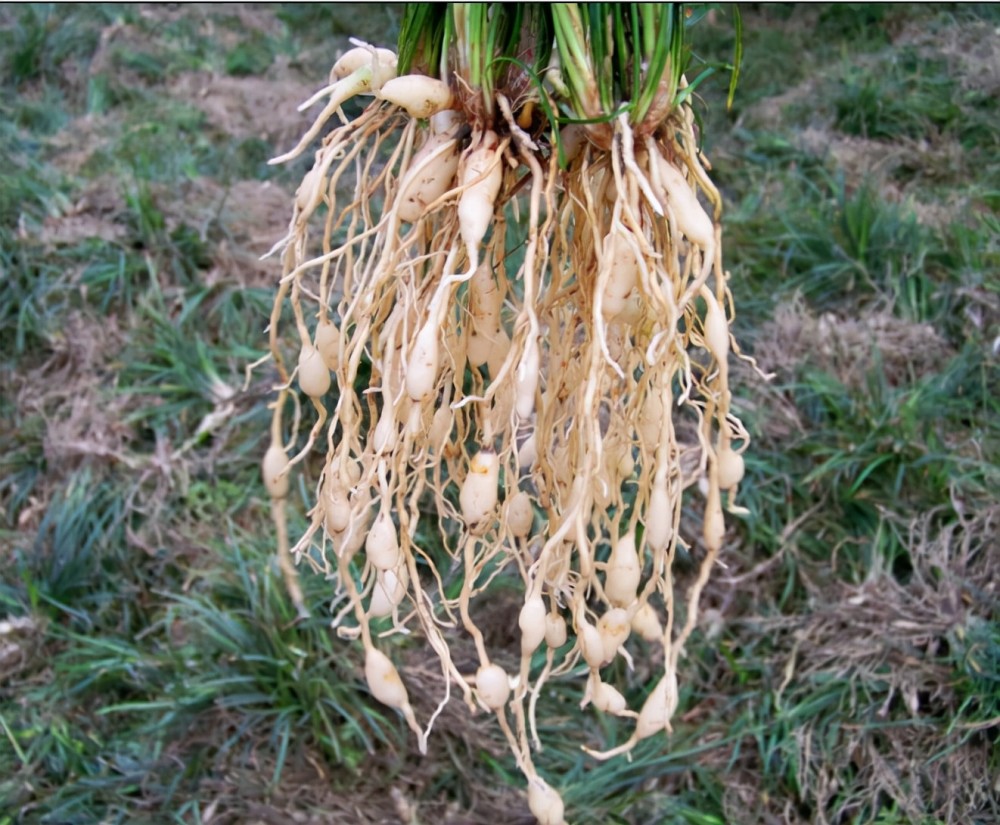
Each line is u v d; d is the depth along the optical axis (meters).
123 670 0.80
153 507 0.94
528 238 0.39
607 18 0.36
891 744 0.74
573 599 0.43
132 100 1.59
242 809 0.71
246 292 1.14
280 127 1.51
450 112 0.39
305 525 0.90
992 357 1.00
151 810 0.71
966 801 0.70
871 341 1.03
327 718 0.75
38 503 0.97
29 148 1.42
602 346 0.37
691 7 0.41
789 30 1.71
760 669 0.80
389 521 0.40
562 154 0.37
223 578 0.87
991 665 0.74
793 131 1.43
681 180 0.38
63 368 1.09
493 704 0.44
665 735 0.77
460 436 0.46
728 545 0.89
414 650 0.82
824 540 0.88
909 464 0.88
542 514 0.84
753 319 1.09
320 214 1.21
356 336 0.40
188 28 1.80
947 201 1.28
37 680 0.82
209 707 0.76
